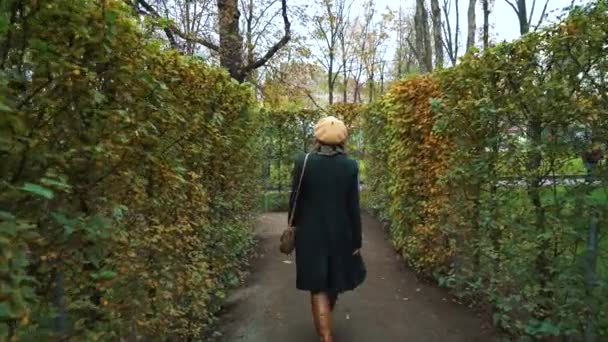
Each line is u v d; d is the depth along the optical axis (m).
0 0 1.42
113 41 1.84
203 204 3.78
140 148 2.30
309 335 4.06
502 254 3.36
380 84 32.88
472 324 4.14
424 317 4.36
